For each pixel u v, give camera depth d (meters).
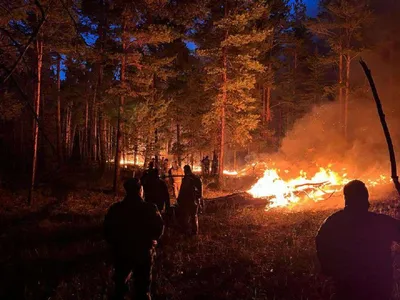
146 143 20.38
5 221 13.16
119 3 16.62
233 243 8.68
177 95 26.28
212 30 22.47
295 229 9.86
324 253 3.55
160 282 6.32
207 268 7.09
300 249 7.74
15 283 6.70
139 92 19.30
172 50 26.86
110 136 38.41
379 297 3.35
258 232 9.91
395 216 10.05
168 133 24.73
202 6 20.75
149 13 19.05
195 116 26.09
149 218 5.11
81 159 37.28
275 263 7.05
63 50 12.63
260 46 27.52
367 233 3.43
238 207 13.98
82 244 9.23
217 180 22.97
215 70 21.50
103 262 7.43
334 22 27.28
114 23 17.70
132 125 19.53
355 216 3.51
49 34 12.79
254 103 29.09
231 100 21.89
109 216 5.17
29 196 16.06
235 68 22.00
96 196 17.88
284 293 5.72
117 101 20.14
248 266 7.08
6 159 32.06
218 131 23.00
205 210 13.55
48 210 14.85
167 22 22.36
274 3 29.20
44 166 26.97
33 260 8.05
